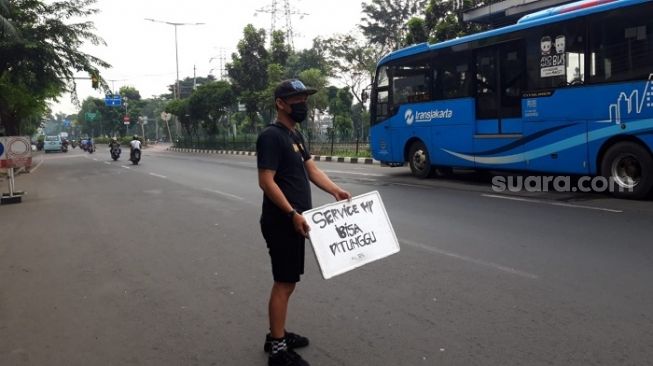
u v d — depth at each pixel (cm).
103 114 7819
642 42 876
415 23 2234
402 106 1402
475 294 473
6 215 1067
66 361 375
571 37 979
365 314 439
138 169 2173
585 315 415
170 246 714
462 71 1219
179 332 419
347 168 1853
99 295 517
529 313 423
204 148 4325
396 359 356
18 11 2302
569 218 776
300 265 350
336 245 341
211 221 886
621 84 906
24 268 630
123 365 366
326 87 3806
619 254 577
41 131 13125
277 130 346
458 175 1402
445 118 1271
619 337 374
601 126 940
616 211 816
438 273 541
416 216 843
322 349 376
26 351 394
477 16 1820
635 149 899
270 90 3406
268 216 345
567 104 991
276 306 348
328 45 4025
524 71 1074
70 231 853
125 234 808
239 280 550
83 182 1702
